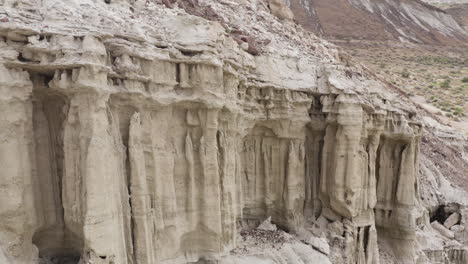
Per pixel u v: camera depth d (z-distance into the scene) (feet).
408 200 62.39
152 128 36.37
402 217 62.69
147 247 34.68
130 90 33.73
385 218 64.59
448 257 75.00
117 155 33.04
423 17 399.44
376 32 322.55
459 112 168.96
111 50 33.45
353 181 53.47
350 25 323.57
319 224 56.18
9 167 28.19
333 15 335.88
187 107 39.27
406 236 62.90
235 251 45.01
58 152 32.76
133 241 34.53
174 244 38.45
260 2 83.82
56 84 29.84
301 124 55.26
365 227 58.18
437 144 116.16
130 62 33.81
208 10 56.95
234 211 44.60
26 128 29.63
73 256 34.17
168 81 36.94
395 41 317.42
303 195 56.75
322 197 57.26
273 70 53.93
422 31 361.30
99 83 30.01
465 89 210.59
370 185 57.88
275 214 56.29
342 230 55.06
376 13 373.20
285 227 55.42
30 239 30.37
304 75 56.75
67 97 30.99
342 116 53.01
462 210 84.69
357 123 52.90
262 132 54.95
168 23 39.55
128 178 34.53
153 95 35.60
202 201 40.52
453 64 276.21
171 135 39.09
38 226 31.22
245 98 50.85
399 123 61.72
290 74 55.67
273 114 53.47
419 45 322.14
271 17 79.05
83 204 30.12
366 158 57.16
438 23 401.29
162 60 36.22
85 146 29.99
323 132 57.31
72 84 29.58
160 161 37.35
